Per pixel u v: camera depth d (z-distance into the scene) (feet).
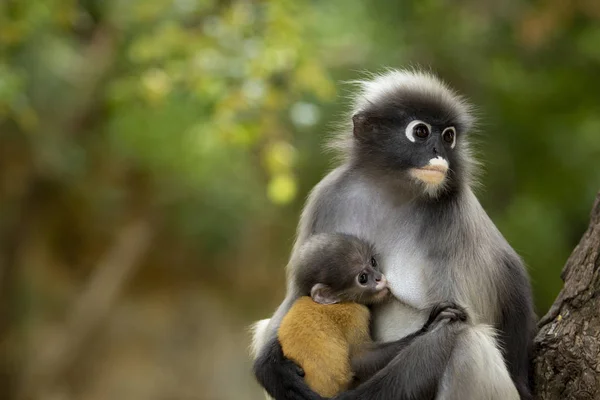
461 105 33.68
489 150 70.23
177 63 52.24
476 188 35.37
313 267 31.42
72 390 86.02
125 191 82.17
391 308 32.04
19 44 63.05
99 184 81.20
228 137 49.19
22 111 56.90
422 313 31.63
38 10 57.11
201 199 77.41
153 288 91.66
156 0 57.41
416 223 32.42
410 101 32.71
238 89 49.78
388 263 32.42
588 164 72.38
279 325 31.96
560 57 71.87
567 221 73.00
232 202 76.28
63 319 85.56
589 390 29.27
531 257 69.21
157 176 76.59
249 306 89.51
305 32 58.49
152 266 90.48
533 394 31.30
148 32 64.03
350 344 30.48
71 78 71.26
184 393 88.43
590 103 72.90
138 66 63.72
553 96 72.90
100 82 70.74
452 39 69.21
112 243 85.87
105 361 88.38
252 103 49.08
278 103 49.78
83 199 82.79
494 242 32.63
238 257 85.76
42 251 86.02
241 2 54.60
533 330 33.01
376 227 33.04
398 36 68.18
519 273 32.83
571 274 30.40
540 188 72.08
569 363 29.78
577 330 29.73
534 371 31.37
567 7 66.18
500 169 71.46
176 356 90.12
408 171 32.40
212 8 57.36
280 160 49.78
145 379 88.28
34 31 62.49
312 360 29.84
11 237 79.82
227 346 90.94
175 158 69.51
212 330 91.25
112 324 90.12
